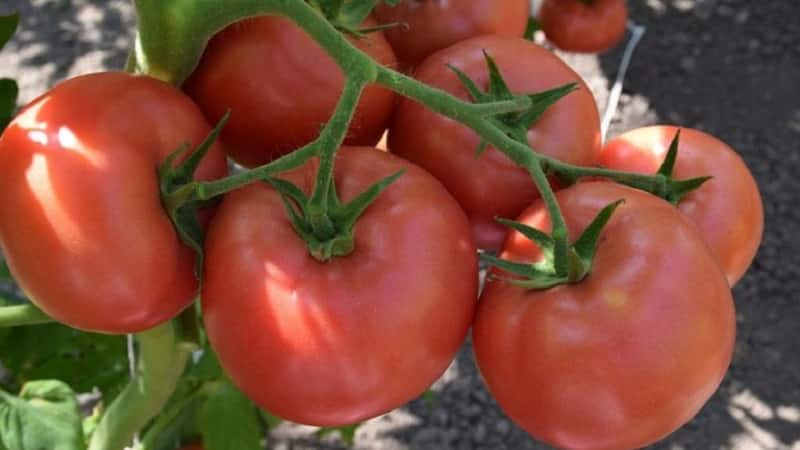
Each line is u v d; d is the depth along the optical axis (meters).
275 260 0.27
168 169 0.28
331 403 0.28
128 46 1.22
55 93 0.28
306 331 0.27
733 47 1.26
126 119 0.28
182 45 0.30
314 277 0.27
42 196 0.27
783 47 1.26
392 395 0.28
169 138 0.29
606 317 0.27
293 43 0.30
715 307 0.27
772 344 1.02
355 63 0.25
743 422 0.97
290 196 0.28
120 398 0.44
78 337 0.55
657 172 0.32
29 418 0.44
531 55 0.33
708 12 1.30
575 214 0.29
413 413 0.97
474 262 0.29
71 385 0.57
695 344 0.27
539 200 0.30
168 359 0.41
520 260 0.29
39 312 0.40
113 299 0.28
